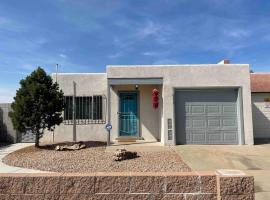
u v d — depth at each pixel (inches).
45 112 488.1
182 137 537.0
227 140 538.0
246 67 543.8
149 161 379.6
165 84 537.0
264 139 627.5
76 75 597.3
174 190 189.0
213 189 187.6
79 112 591.2
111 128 526.9
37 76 503.2
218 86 538.6
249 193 179.2
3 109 609.9
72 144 493.7
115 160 382.0
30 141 601.9
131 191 189.8
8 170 348.2
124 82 542.0
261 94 668.1
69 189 190.2
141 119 598.5
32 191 190.7
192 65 541.6
